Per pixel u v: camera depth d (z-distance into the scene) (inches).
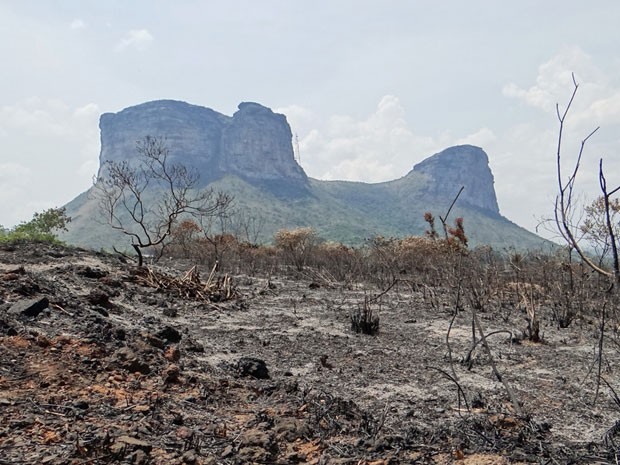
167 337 251.8
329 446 141.3
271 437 138.5
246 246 900.0
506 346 299.1
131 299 355.9
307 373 232.7
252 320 357.4
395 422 169.6
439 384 220.7
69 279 344.5
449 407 188.5
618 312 288.8
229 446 133.0
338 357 264.2
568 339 319.0
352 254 825.5
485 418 170.1
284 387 194.2
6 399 138.3
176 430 139.7
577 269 432.1
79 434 126.3
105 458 115.9
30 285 247.8
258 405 172.9
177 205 571.5
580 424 176.7
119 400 153.7
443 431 157.1
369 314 338.0
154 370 184.2
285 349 275.9
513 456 139.6
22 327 193.2
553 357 272.8
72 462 112.0
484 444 148.3
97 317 231.8
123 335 213.0
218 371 211.3
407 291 540.7
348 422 163.0
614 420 181.0
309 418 160.9
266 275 669.3
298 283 601.3
